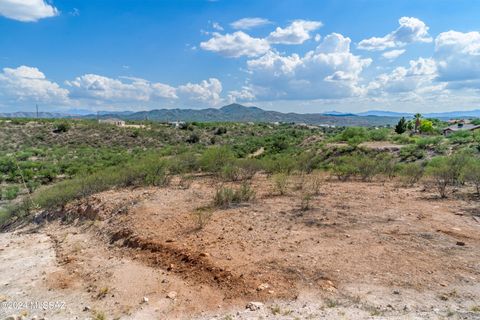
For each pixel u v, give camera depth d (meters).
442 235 6.33
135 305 4.59
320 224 7.17
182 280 5.21
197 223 7.56
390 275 4.79
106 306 4.64
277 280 4.79
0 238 9.95
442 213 7.90
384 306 4.01
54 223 11.06
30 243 8.79
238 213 8.26
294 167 16.17
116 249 7.23
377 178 14.39
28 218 12.38
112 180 13.72
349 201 9.34
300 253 5.64
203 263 5.53
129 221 8.41
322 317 3.79
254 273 5.03
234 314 4.10
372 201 9.31
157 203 9.70
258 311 4.08
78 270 6.22
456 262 5.16
